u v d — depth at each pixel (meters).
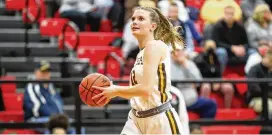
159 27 6.64
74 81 10.12
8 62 13.38
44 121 10.62
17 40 14.22
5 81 9.81
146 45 6.35
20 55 13.83
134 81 6.47
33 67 13.41
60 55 13.53
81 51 13.37
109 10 14.99
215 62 12.52
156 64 6.27
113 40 14.05
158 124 6.52
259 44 12.95
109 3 15.00
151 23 6.56
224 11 13.64
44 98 11.07
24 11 13.88
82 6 14.59
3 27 14.48
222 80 10.38
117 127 12.12
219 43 13.34
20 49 13.86
